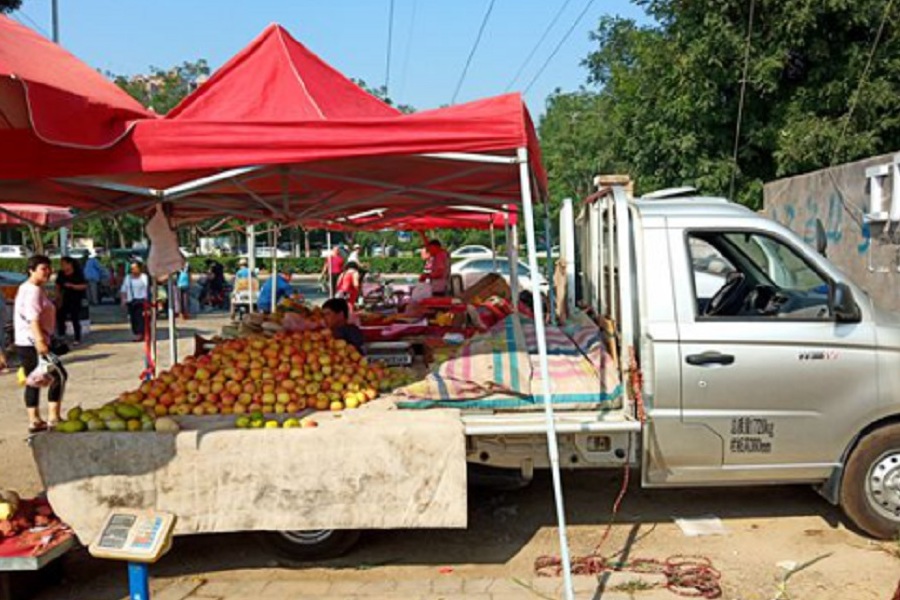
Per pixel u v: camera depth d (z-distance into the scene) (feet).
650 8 44.14
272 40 18.07
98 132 13.29
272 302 36.22
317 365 17.92
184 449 14.87
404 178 19.48
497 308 26.71
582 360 17.49
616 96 64.13
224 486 14.92
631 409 16.39
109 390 35.45
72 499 14.92
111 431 15.20
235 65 17.87
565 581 13.58
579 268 24.76
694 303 16.40
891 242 24.12
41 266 26.66
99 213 20.51
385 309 47.26
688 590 14.84
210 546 17.70
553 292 26.86
